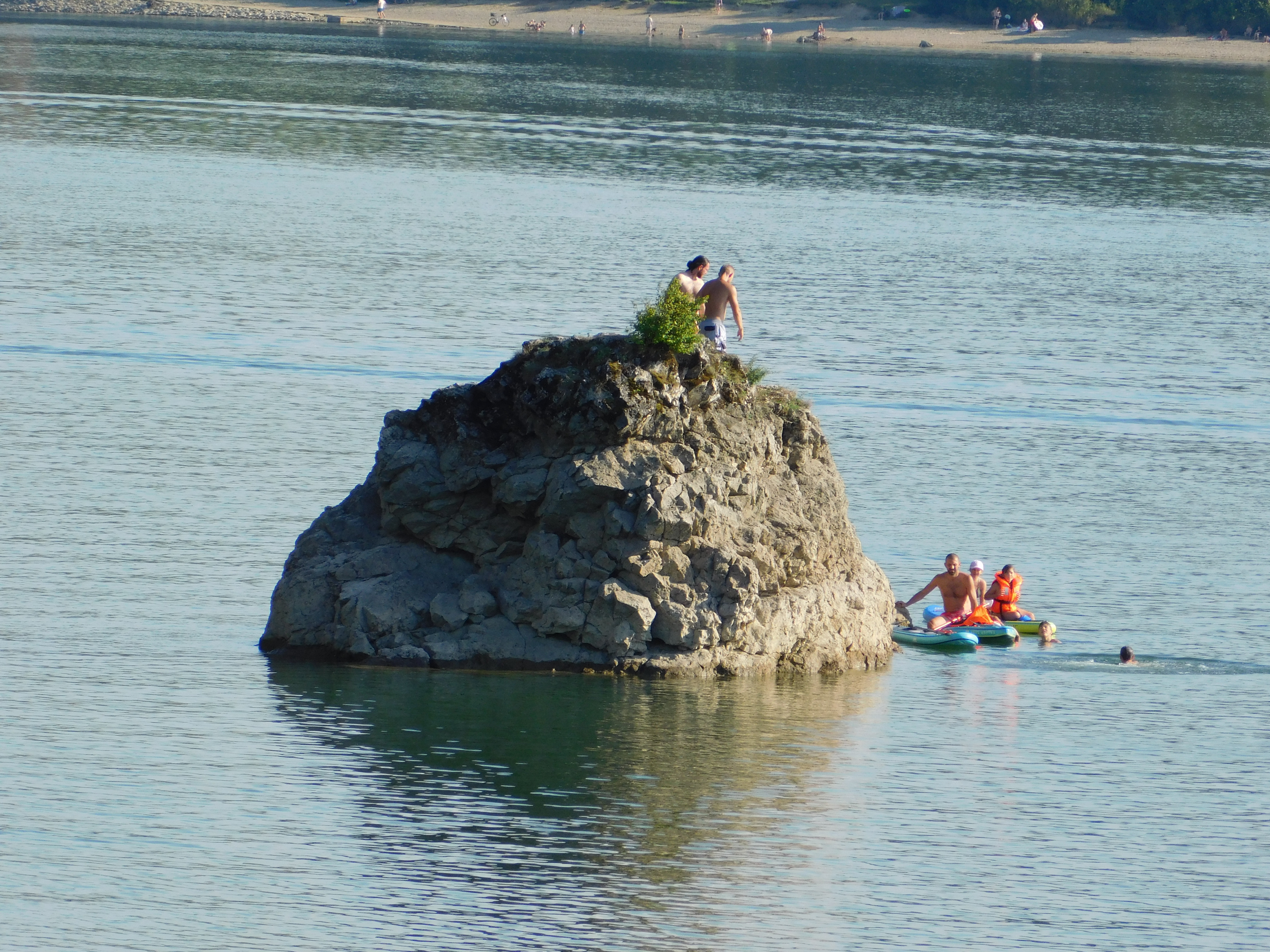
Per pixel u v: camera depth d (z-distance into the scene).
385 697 103.44
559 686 106.75
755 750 98.56
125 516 139.50
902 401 194.75
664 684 108.38
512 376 110.94
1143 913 80.06
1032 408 195.12
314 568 112.62
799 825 88.12
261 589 124.38
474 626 109.94
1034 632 128.00
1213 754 102.62
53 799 86.25
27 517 137.25
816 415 186.38
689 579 110.12
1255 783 97.88
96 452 157.38
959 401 196.38
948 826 89.19
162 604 119.75
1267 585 139.75
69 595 120.00
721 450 111.81
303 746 95.19
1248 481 170.62
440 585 112.25
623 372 108.31
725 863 83.00
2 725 95.62
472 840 84.12
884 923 77.50
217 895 76.81
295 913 75.38
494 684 106.56
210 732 96.44
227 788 88.75
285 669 108.00
